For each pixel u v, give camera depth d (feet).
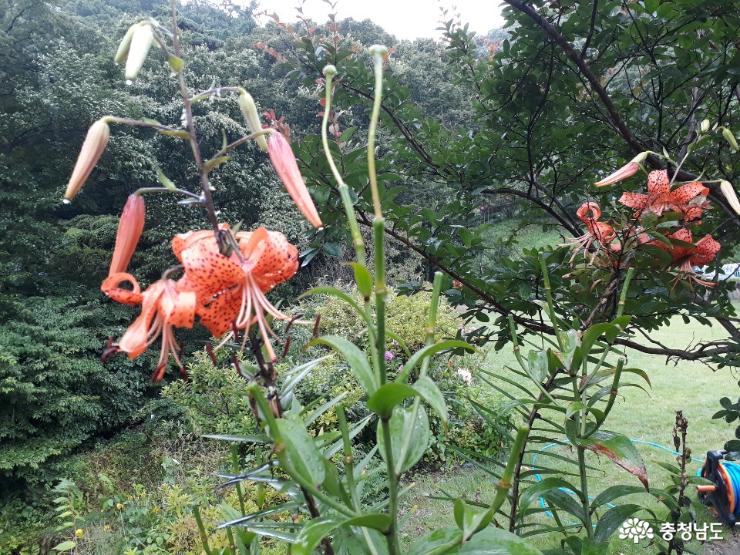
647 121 7.47
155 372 2.53
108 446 20.21
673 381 20.22
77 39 31.50
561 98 7.07
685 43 5.82
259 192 34.76
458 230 6.23
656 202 4.23
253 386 1.90
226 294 2.60
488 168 6.96
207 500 11.85
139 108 31.17
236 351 3.11
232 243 2.48
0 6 27.73
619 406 17.81
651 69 6.41
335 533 2.79
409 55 45.39
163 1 69.46
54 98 26.03
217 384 15.19
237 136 34.53
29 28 28.73
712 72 5.67
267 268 2.60
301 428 2.19
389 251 27.66
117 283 2.58
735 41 5.48
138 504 13.21
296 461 2.10
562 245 5.63
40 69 28.14
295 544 1.84
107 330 24.80
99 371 21.66
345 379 14.90
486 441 14.92
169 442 17.08
